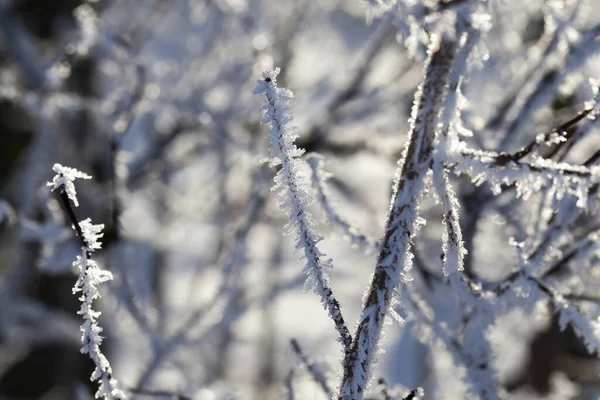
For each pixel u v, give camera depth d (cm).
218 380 578
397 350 602
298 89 612
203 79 573
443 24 141
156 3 564
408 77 441
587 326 175
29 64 560
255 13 629
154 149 541
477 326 206
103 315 548
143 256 621
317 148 421
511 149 239
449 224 147
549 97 233
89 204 486
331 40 725
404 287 212
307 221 142
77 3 610
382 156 399
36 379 649
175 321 532
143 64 391
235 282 361
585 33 226
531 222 213
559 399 496
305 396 217
